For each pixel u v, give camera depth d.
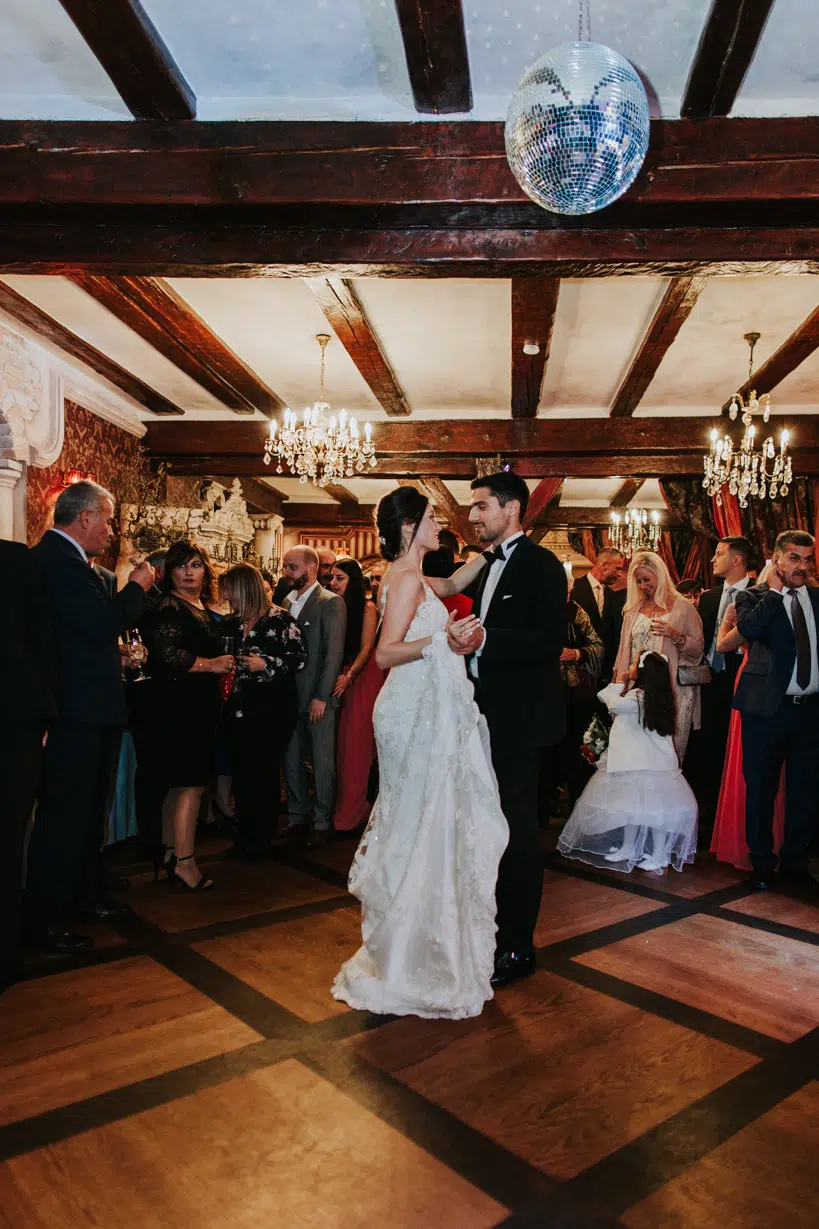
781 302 5.21
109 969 2.89
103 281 4.82
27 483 6.01
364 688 4.86
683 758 4.66
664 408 7.66
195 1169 1.80
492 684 2.86
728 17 2.77
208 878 3.92
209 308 5.36
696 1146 1.91
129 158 3.31
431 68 3.03
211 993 2.70
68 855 3.07
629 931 3.30
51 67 3.12
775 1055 2.33
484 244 3.59
